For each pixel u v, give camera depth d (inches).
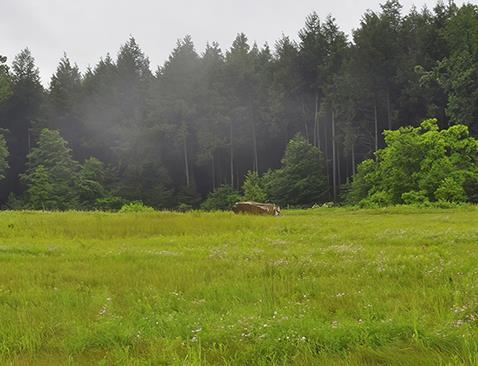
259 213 1179.3
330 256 465.7
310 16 2822.3
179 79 2994.6
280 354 204.2
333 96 2347.4
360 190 1833.2
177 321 247.6
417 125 2252.7
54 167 2465.6
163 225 796.0
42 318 263.9
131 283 352.2
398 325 222.2
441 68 2064.5
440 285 308.2
